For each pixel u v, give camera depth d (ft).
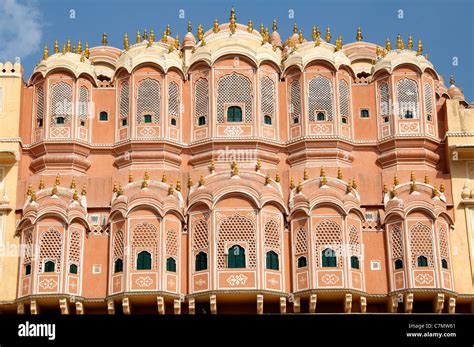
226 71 134.41
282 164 132.57
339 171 129.59
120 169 132.36
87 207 129.08
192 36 143.95
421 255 124.98
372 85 136.15
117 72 136.05
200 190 126.82
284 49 144.97
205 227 125.39
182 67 136.26
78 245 126.21
